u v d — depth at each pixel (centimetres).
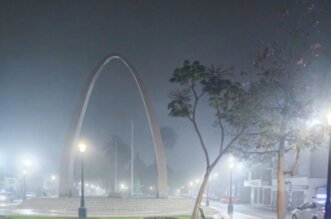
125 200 3997
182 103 1881
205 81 1822
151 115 4809
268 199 6450
